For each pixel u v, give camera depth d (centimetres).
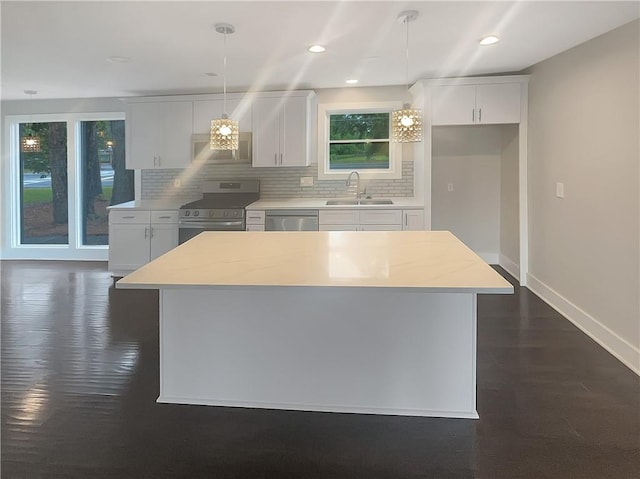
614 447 236
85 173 712
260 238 343
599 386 301
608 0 295
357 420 265
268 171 641
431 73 518
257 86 587
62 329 413
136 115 621
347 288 204
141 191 668
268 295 274
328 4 309
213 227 567
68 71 499
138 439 249
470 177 635
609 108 355
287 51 421
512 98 524
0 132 704
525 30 358
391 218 547
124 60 452
